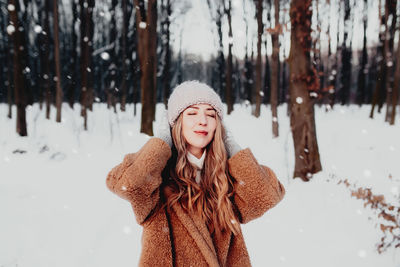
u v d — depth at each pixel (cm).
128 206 486
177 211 111
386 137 915
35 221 420
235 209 123
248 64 2117
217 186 114
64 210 465
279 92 2122
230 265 121
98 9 1756
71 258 331
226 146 126
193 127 109
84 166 727
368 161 620
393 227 271
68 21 1917
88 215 449
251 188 117
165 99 1742
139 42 1030
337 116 1524
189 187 111
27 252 341
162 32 1898
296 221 379
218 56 2352
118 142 957
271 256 312
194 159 116
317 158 548
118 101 2142
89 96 1570
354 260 273
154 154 104
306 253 303
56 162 754
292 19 539
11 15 946
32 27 1591
